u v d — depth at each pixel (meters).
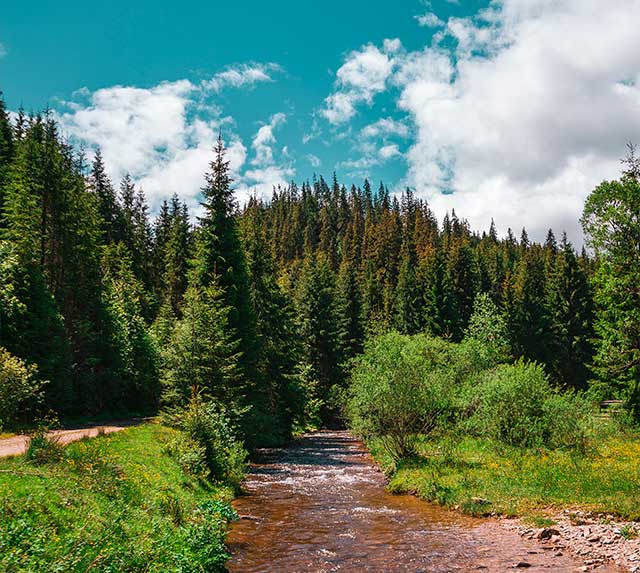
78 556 7.92
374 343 38.28
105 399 40.97
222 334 28.47
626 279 28.16
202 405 22.12
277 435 37.28
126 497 12.09
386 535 14.35
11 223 36.25
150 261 80.44
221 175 34.12
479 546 13.09
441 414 25.55
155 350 47.22
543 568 11.22
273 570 11.41
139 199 88.00
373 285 90.12
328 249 130.12
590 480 17.91
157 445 19.41
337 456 31.72
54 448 12.62
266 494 20.27
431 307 68.56
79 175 55.88
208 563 10.13
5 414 23.62
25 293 32.25
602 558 11.63
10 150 52.25
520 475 19.25
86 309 41.03
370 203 188.75
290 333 41.62
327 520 16.08
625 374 31.41
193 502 14.97
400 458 24.39
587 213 29.08
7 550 7.33
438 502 18.16
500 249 131.38
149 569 8.63
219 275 31.48
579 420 24.06
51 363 32.09
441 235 143.25
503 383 24.62
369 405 24.77
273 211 174.75
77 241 41.62
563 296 65.06
